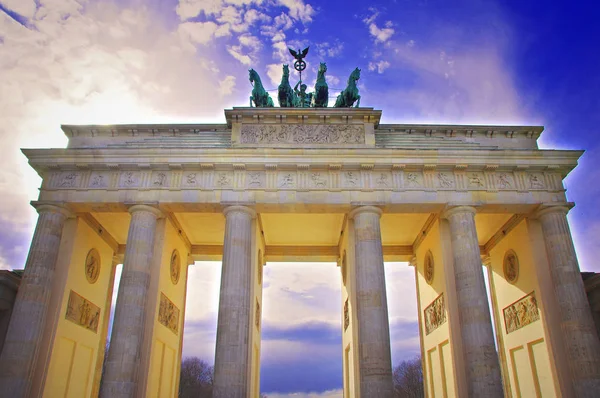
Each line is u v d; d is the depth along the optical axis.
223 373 42.69
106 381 42.34
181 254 61.38
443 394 53.38
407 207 50.75
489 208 51.19
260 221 58.75
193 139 54.84
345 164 50.59
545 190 51.19
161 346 52.62
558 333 48.28
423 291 62.72
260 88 58.19
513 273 57.62
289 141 53.12
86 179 51.03
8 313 50.69
